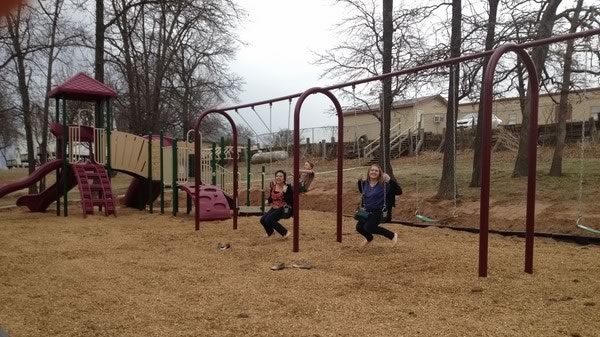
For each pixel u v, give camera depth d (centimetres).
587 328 422
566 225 1039
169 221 1355
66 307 501
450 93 1398
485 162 601
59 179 1581
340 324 436
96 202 1491
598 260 736
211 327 432
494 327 425
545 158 1988
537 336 403
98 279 630
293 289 565
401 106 3106
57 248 882
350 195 1719
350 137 3659
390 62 1595
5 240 982
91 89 1597
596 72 1399
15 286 592
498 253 786
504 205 1280
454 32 1400
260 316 463
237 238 987
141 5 2458
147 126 2864
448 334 408
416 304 497
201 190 1438
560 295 525
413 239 953
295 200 814
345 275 634
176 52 2984
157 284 601
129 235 1058
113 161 1611
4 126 3266
